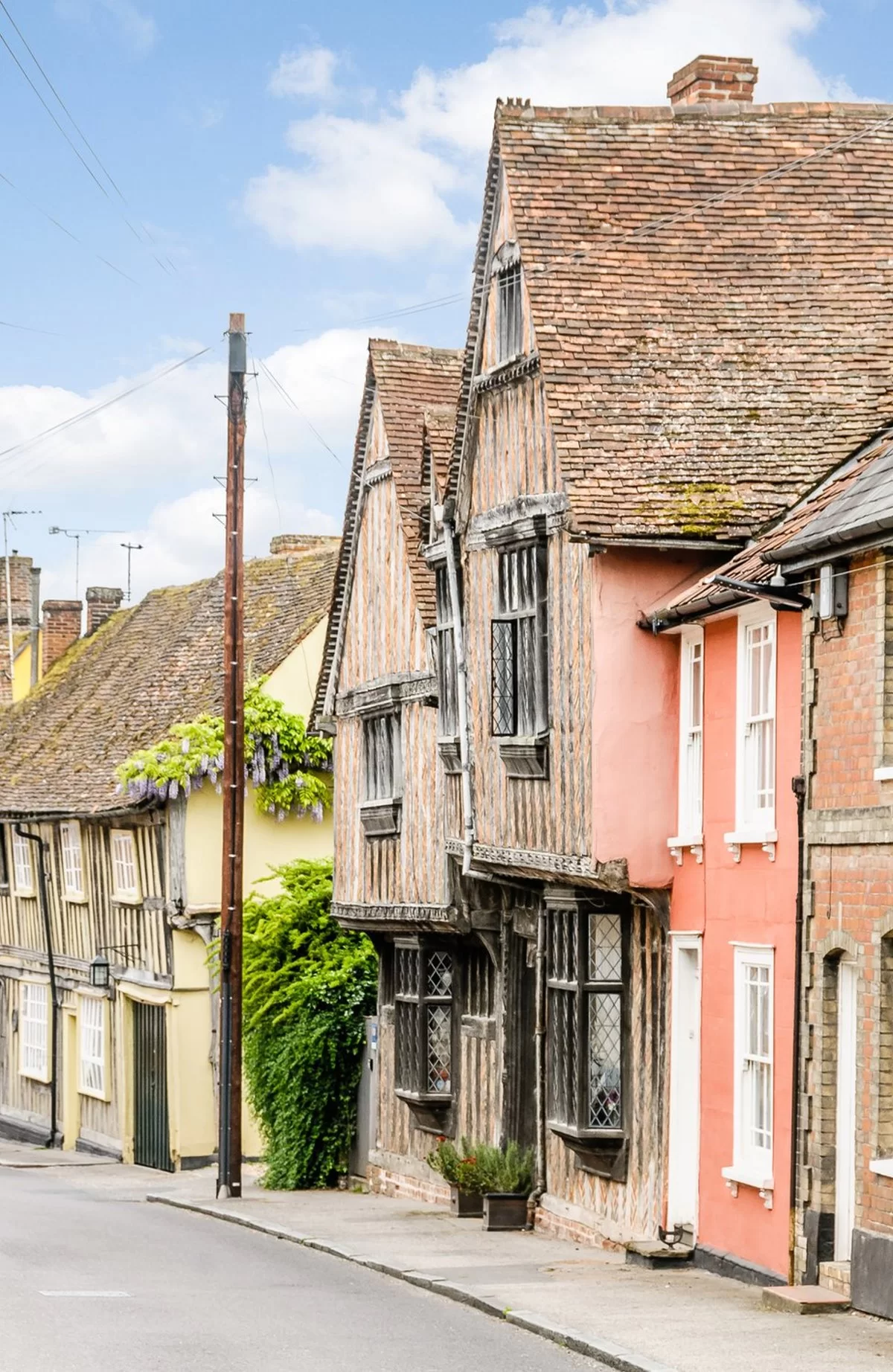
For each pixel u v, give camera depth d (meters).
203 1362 11.92
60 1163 34.25
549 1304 14.61
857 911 14.48
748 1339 12.95
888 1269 13.70
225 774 25.52
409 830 24.09
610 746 17.73
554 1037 19.91
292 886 28.58
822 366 18.72
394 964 25.98
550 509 18.78
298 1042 27.03
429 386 25.81
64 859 37.97
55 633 47.53
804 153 20.48
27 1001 40.53
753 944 16.19
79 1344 12.44
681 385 18.50
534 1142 21.73
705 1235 17.02
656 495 17.58
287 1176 27.11
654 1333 13.17
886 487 14.34
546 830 18.92
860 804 14.50
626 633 17.80
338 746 27.11
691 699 17.69
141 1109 33.66
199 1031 32.00
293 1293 15.41
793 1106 15.30
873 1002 14.20
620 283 19.22
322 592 34.31
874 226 19.94
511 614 19.72
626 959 19.02
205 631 37.22
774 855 15.92
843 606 14.77
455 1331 13.61
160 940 32.69
